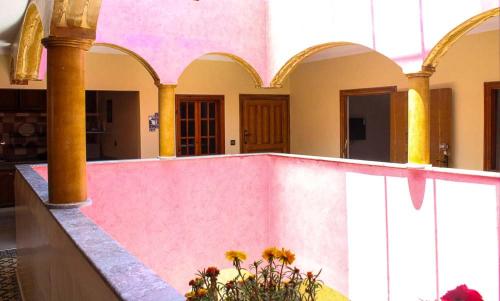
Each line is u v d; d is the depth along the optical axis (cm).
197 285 277
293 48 686
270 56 735
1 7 523
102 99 1076
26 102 956
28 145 1016
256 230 722
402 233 518
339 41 604
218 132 959
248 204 716
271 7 730
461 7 458
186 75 911
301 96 998
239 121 973
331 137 922
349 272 589
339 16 602
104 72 839
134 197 624
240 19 721
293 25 684
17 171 561
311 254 648
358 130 1116
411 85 511
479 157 672
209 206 681
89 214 590
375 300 553
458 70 696
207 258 679
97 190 599
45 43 340
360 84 856
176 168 655
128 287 164
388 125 1148
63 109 335
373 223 553
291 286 314
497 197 425
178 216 657
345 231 593
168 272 648
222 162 692
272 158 724
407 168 509
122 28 624
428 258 491
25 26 578
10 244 703
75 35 337
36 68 689
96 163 598
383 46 542
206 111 951
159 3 650
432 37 487
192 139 936
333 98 915
